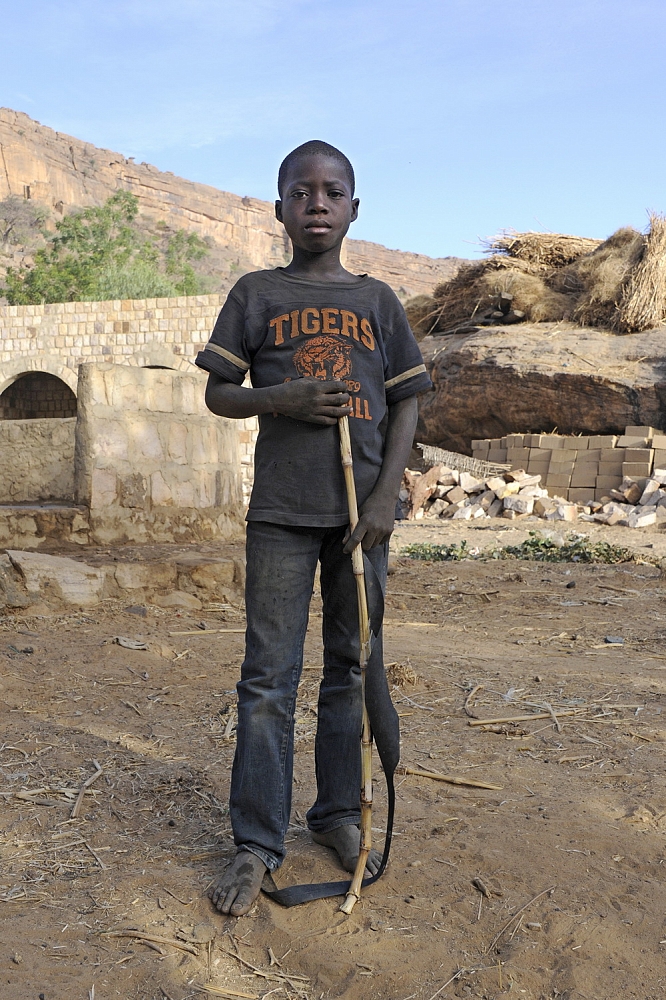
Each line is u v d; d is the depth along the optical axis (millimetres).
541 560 11438
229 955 2174
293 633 2537
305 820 2984
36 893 2436
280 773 2541
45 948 2162
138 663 4961
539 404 20078
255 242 123625
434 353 22766
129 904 2379
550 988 2043
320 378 2459
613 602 7965
